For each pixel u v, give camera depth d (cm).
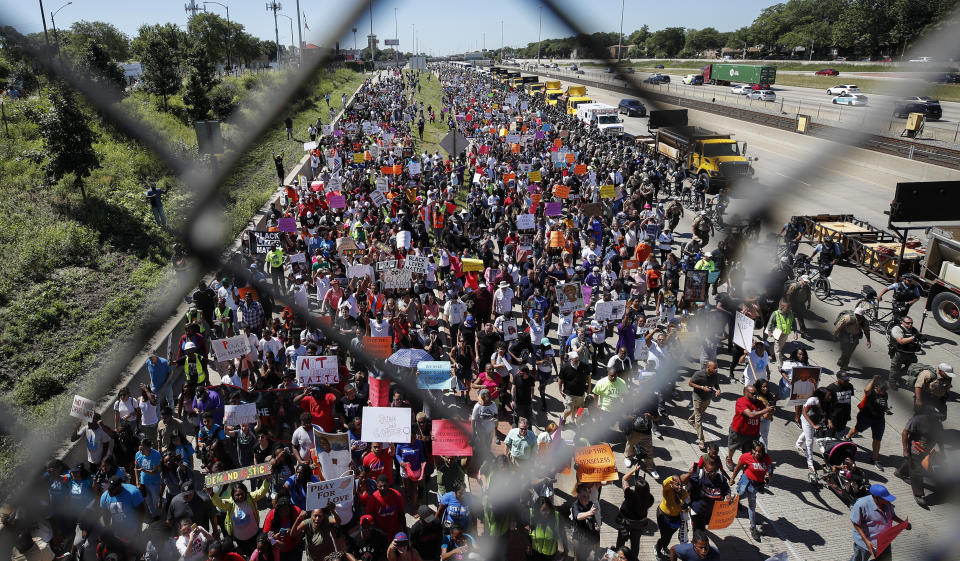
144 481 932
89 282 1619
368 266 1539
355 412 1064
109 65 1988
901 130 3297
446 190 2470
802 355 1134
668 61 7788
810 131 3069
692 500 859
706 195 2728
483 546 785
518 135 3625
